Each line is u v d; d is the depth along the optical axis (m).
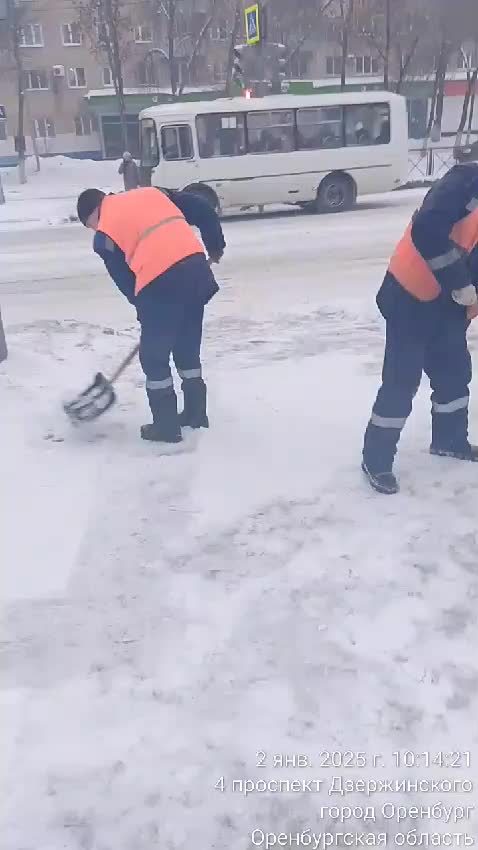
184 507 3.69
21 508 3.72
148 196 4.29
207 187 17.47
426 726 2.32
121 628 2.80
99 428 4.74
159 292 4.11
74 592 3.02
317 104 17.69
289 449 4.33
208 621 2.82
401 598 2.91
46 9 43.53
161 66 43.28
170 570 3.15
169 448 4.39
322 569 3.12
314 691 2.47
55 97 45.28
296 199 18.09
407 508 3.59
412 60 36.75
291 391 5.32
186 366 4.57
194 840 2.01
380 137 18.30
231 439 4.49
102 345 6.82
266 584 3.03
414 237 3.34
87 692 2.49
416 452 4.21
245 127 17.39
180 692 2.48
